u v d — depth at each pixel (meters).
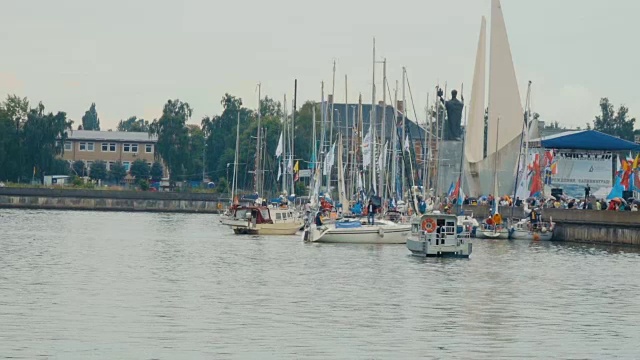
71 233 176.50
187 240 162.38
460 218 172.62
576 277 111.25
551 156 199.12
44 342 67.69
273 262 122.12
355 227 153.12
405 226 152.50
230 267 115.38
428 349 67.88
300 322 76.62
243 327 74.12
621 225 156.38
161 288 94.69
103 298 87.31
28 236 166.25
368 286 98.75
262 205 191.88
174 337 70.06
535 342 71.12
